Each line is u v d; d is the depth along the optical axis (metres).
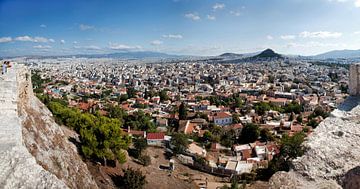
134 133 98.44
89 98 188.75
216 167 73.12
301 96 191.88
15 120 23.98
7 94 27.19
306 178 21.38
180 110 133.12
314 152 22.69
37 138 37.22
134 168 62.50
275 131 109.44
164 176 64.88
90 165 52.41
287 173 22.11
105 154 53.84
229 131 107.88
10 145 19.28
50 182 17.48
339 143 23.25
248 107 155.25
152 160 76.25
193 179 67.06
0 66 42.56
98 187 46.34
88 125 59.50
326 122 26.16
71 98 178.75
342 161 21.86
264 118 130.25
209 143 96.75
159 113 146.62
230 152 89.81
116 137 55.09
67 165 39.78
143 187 55.19
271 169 62.41
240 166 72.31
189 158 80.62
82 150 52.66
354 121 25.36
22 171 17.64
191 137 103.25
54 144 40.91
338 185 20.41
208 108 157.00
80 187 39.50
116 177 53.88
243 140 101.38
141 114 119.38
